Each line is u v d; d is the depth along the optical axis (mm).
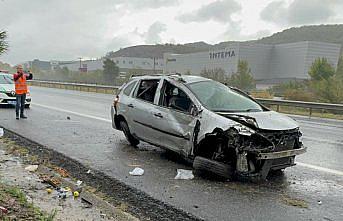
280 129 5398
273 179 5820
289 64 90562
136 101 7652
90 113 14555
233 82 59344
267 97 28922
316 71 46781
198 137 5832
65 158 6828
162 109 6781
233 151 5488
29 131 9617
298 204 4730
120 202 4727
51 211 4055
